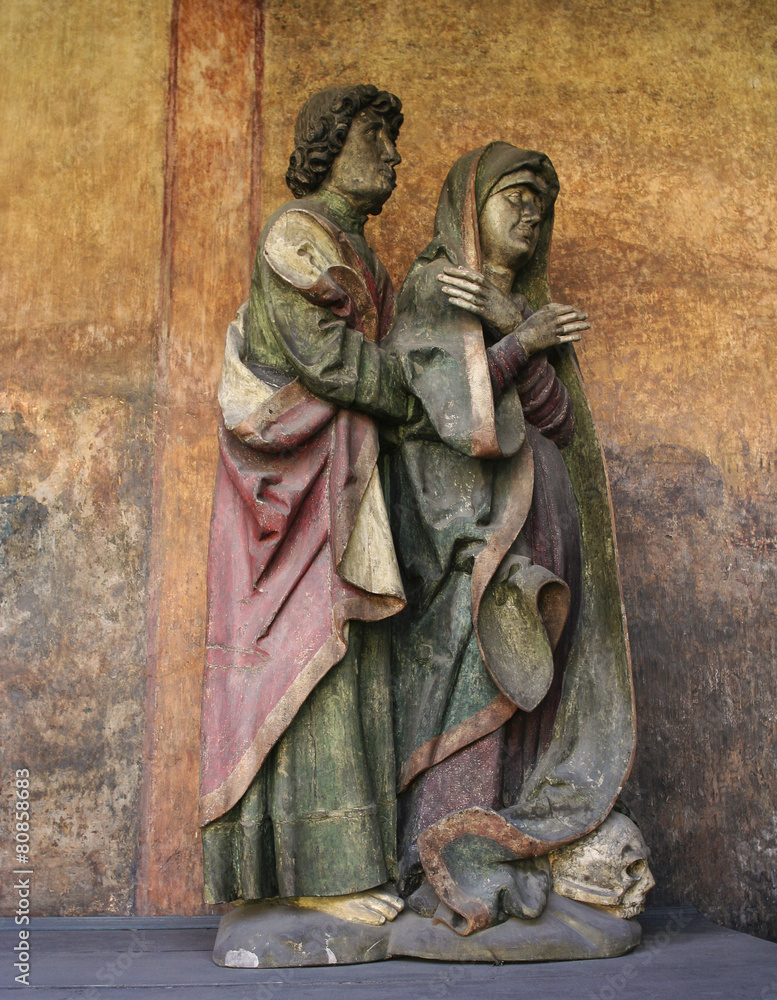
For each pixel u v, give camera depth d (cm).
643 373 430
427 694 310
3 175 414
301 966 277
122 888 359
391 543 305
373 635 308
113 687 375
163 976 271
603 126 454
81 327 404
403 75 446
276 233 325
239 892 286
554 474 330
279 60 441
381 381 314
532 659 307
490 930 280
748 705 404
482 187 343
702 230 449
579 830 296
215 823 288
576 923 289
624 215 445
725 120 462
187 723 375
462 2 458
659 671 400
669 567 411
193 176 422
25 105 421
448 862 288
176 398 401
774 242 453
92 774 367
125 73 429
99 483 391
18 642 375
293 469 307
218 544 310
